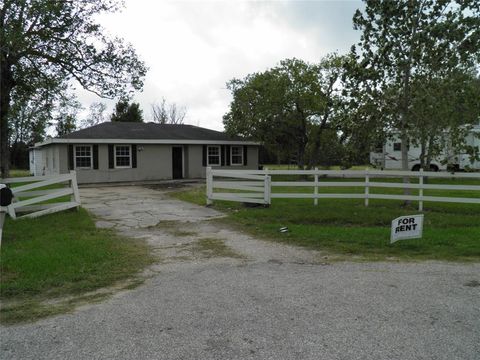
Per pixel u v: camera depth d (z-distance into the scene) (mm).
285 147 27984
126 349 3617
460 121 11070
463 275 5820
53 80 13438
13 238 8211
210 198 13078
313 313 4387
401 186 11492
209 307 4605
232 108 26500
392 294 4988
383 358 3420
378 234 8516
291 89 24078
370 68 10914
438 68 10750
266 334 3885
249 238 8539
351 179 25078
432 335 3836
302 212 11055
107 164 24312
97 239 8141
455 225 9531
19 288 5273
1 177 12938
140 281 5668
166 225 10000
